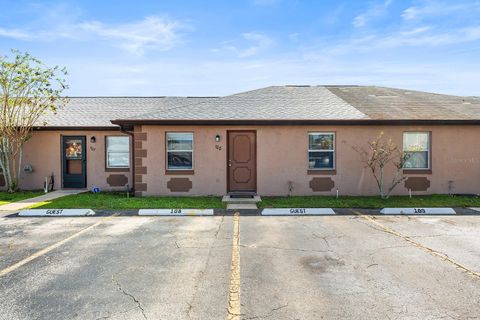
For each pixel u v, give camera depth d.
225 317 3.41
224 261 5.09
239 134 11.48
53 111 13.88
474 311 3.51
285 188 11.33
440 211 8.78
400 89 15.95
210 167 11.35
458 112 11.80
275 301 3.76
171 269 4.76
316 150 11.50
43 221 7.93
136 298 3.84
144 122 11.00
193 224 7.58
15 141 12.59
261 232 6.85
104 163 13.27
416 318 3.37
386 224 7.52
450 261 5.04
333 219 8.05
